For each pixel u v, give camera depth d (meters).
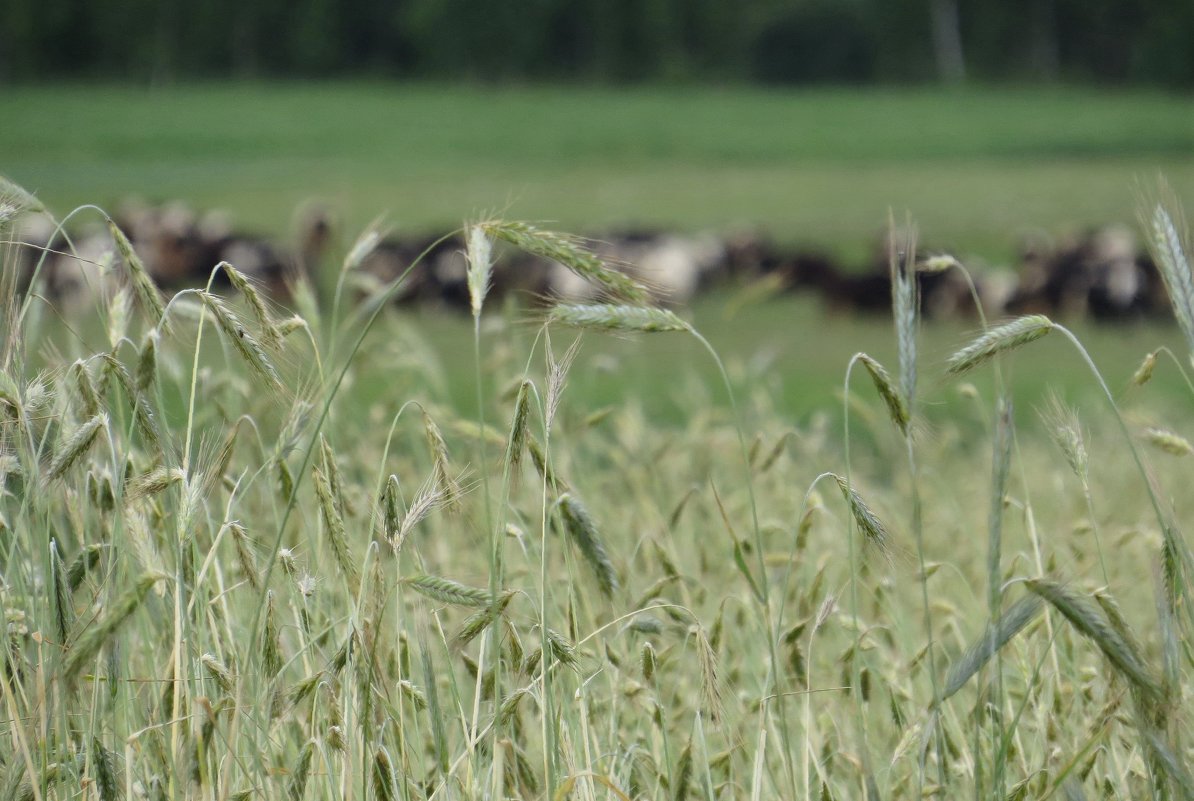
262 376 10.70
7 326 11.25
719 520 18.77
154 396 11.30
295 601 11.42
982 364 10.08
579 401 24.48
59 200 160.12
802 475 24.02
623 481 20.91
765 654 14.18
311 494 15.13
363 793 10.47
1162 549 10.25
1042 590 9.26
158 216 108.62
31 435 10.51
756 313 92.19
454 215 145.25
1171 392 47.94
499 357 20.27
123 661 11.52
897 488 22.72
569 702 12.20
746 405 29.91
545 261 92.50
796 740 13.78
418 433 19.06
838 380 54.09
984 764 11.95
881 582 14.66
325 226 54.94
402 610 12.89
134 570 12.27
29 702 10.91
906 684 13.79
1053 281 91.69
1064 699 13.23
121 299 12.34
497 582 10.41
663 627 12.09
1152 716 9.39
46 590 10.67
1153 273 93.50
